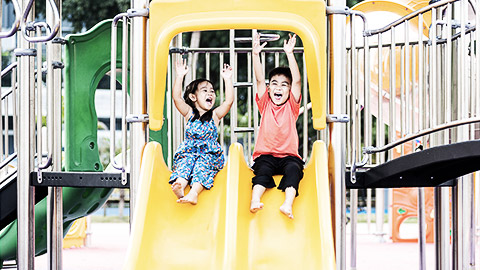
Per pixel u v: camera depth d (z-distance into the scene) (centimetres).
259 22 466
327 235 436
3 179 598
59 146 566
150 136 655
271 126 491
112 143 523
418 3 856
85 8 1684
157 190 471
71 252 1002
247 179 484
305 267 437
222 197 473
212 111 500
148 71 498
